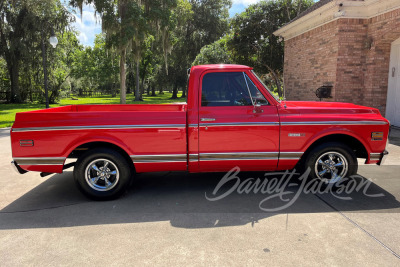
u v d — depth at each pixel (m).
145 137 4.23
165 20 23.84
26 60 25.95
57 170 4.26
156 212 3.89
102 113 4.24
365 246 2.97
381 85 10.48
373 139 4.42
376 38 10.12
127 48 23.41
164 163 4.34
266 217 3.67
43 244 3.13
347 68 10.77
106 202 4.29
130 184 4.52
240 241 3.11
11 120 15.27
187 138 4.31
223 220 3.61
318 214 3.73
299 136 4.34
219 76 4.38
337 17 10.47
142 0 23.27
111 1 21.97
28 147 4.20
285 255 2.83
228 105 4.38
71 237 3.27
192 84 4.36
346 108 4.50
